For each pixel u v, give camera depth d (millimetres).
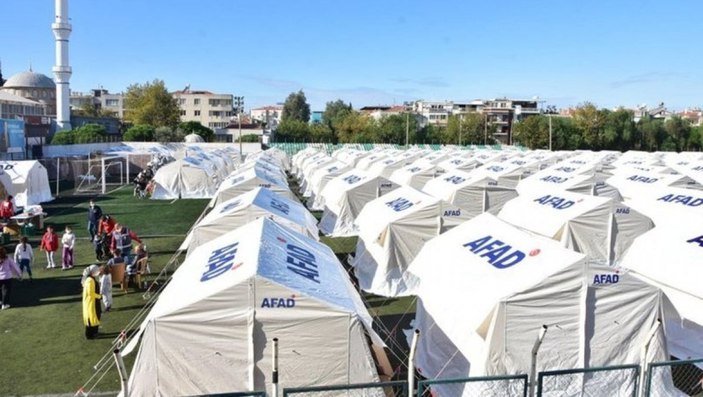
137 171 60406
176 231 26828
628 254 14188
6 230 24172
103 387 10789
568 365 9742
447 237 13562
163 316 8555
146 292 16922
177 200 39031
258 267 9062
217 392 8656
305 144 90625
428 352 11406
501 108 147000
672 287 12516
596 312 9844
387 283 16984
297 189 47312
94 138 67312
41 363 11930
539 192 20922
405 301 16281
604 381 9750
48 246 19734
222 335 8656
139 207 35312
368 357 8922
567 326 9750
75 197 40438
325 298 9016
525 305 9609
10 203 26000
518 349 9617
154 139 83000
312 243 12789
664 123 106312
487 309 9656
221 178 46312
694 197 19844
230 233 12469
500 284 10102
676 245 13102
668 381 9977
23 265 18016
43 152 51438
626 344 9953
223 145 77500
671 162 42031
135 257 17672
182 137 87125
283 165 65625
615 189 25156
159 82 105750
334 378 8852
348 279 11234
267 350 8727
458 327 10242
